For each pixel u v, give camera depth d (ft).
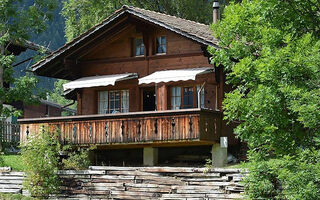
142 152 84.07
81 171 67.05
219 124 76.89
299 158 45.03
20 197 66.64
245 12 50.31
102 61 89.66
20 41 102.22
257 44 50.55
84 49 89.51
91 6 136.36
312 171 43.52
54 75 94.79
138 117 76.74
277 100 44.80
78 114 92.32
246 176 53.72
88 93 91.91
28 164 67.67
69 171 67.62
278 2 48.52
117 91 89.92
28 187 67.36
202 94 81.05
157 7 140.77
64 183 67.56
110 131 78.38
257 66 46.14
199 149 80.33
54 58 88.89
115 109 89.66
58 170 68.13
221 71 78.79
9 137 105.60
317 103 42.04
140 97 87.45
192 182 61.98
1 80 99.40
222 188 59.93
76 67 90.79
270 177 49.14
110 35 88.12
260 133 47.37
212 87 80.02
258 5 49.65
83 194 66.33
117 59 88.53
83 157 73.00
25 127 83.15
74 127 80.79
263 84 46.80
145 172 64.64
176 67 83.61
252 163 49.34
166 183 62.69
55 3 104.37
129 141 76.95
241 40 51.72
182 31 78.28
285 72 44.14
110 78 83.20
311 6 49.06
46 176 67.46
